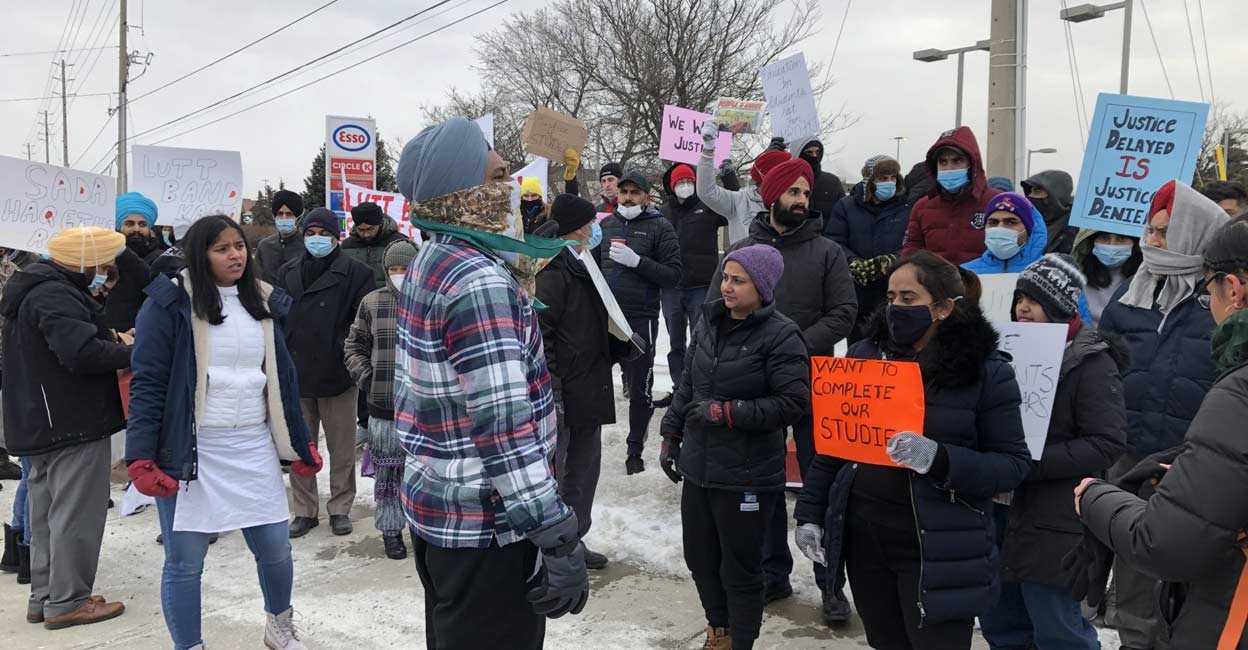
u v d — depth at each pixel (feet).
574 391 15.14
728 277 11.56
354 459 19.25
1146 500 7.14
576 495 15.62
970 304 9.30
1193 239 10.95
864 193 18.43
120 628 14.42
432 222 7.28
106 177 18.21
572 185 20.88
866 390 9.37
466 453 7.13
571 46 101.30
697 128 23.94
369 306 16.78
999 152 27.22
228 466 11.88
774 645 13.07
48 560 14.62
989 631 11.37
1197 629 6.42
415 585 16.06
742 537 11.59
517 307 7.14
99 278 14.37
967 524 9.06
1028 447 9.82
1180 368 11.14
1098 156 14.21
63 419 13.80
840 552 9.78
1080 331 10.16
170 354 11.58
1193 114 13.56
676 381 23.47
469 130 7.36
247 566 17.20
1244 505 5.79
